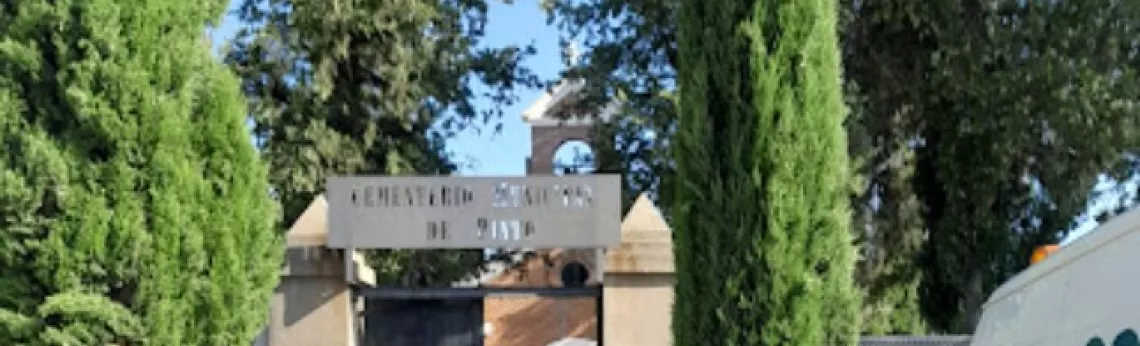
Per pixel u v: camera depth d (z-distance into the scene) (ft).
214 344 24.94
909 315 60.18
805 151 28.58
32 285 24.30
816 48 29.09
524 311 110.93
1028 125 58.59
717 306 28.40
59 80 24.22
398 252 66.03
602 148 69.51
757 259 28.17
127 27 24.68
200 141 25.41
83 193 24.22
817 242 28.37
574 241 36.19
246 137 25.90
